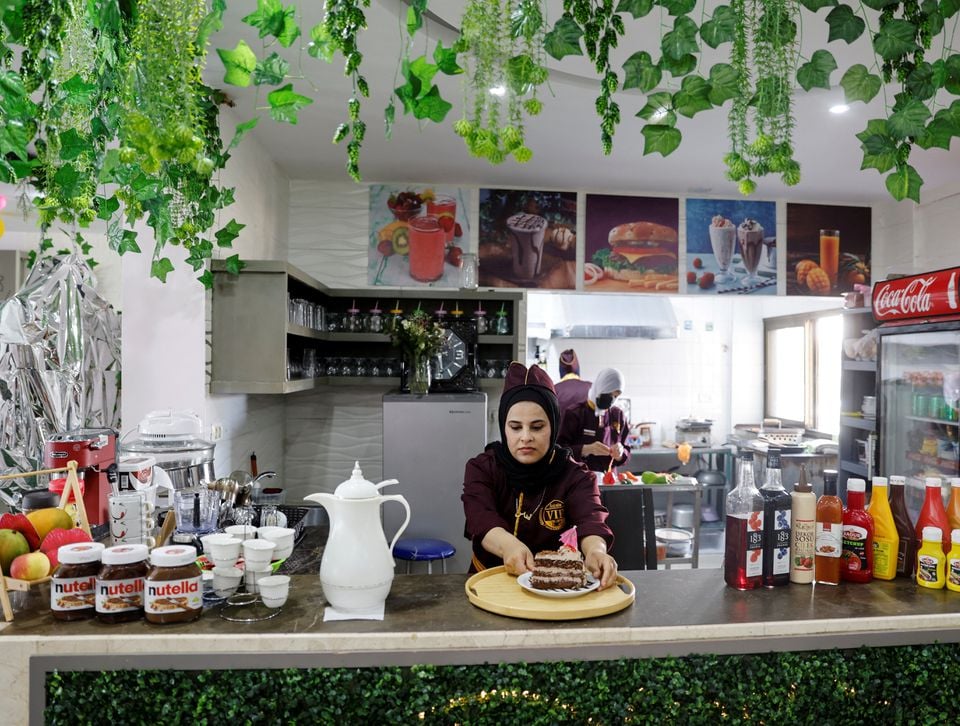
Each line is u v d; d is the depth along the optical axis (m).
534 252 4.89
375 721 1.35
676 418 6.82
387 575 1.49
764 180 4.66
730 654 1.41
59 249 3.84
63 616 1.41
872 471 4.55
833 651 1.44
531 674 1.36
